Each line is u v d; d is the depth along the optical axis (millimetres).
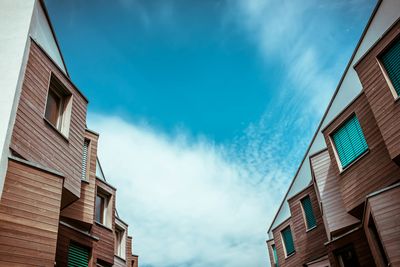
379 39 12383
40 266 8930
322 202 16406
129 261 25312
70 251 13039
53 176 10234
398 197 10641
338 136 15375
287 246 24875
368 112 13594
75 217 13781
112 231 17609
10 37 11062
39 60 11523
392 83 11914
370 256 13914
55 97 12703
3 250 8438
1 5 11609
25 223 9062
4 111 9641
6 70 10391
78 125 13156
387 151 12594
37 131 10703
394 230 10430
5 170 9102
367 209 11852
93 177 15328
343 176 14664
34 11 11898
